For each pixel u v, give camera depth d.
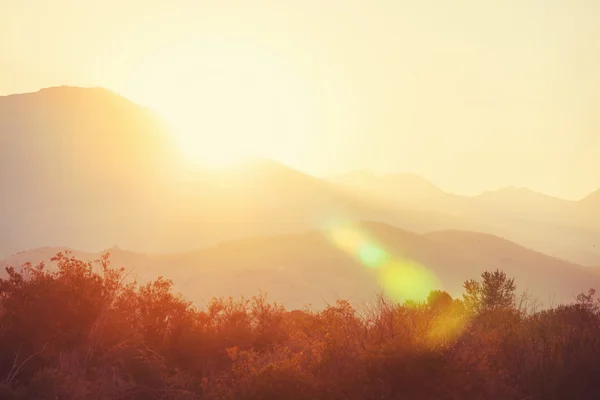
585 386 7.52
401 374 7.13
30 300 8.55
